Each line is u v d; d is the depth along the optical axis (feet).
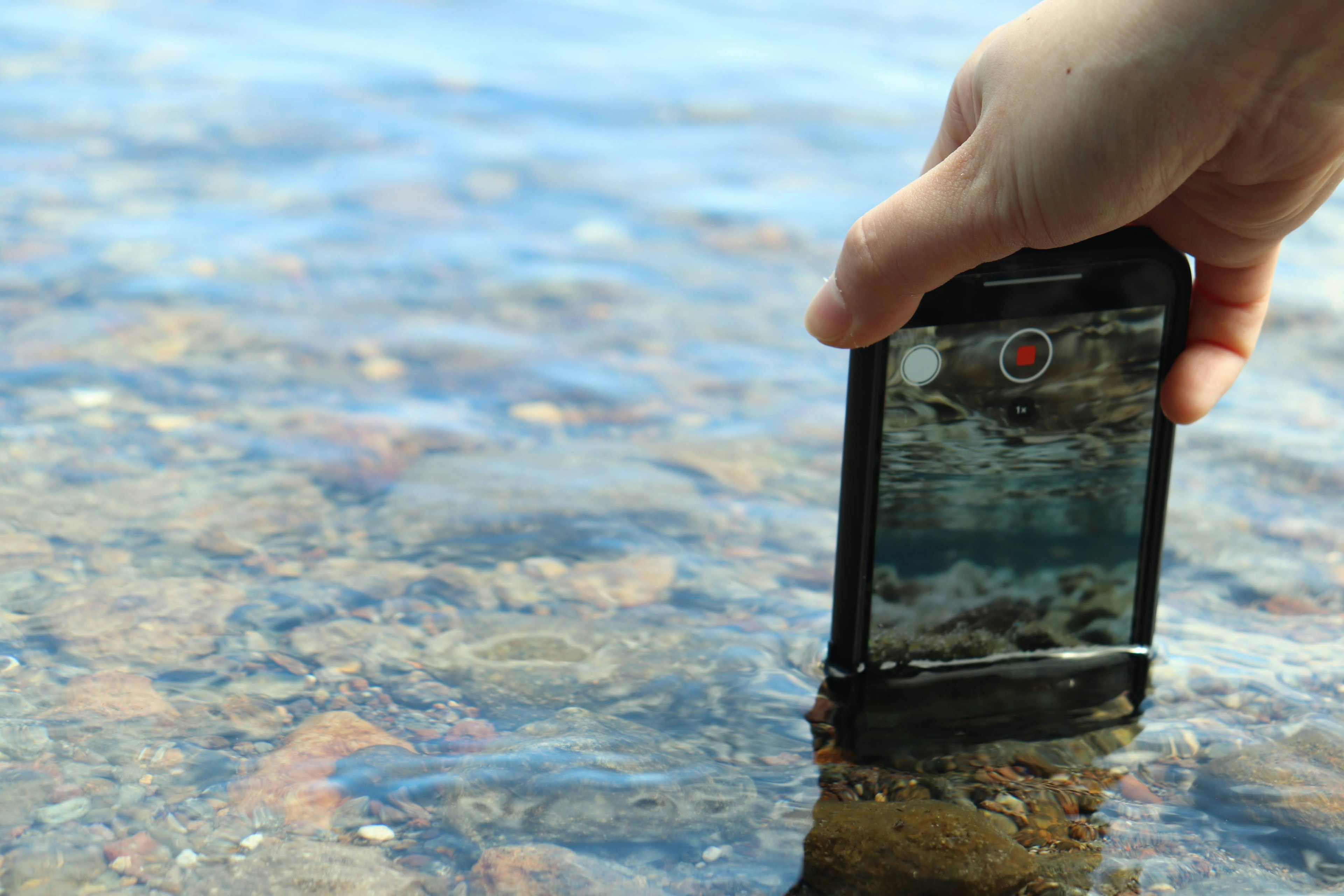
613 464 2.46
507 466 2.45
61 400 2.52
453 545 2.30
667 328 2.80
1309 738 2.08
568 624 2.19
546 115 4.09
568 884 1.93
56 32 4.69
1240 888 1.94
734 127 4.05
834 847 1.96
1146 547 2.17
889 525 2.14
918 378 2.12
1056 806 2.01
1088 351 2.13
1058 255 2.11
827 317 2.03
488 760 2.02
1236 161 1.95
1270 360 2.73
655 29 5.18
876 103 4.33
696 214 3.34
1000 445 2.14
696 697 2.11
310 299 2.82
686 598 2.24
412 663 2.13
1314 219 3.51
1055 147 1.91
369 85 4.27
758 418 2.58
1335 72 1.88
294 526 2.32
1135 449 2.15
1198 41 1.87
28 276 2.82
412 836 1.96
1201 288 2.13
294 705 2.08
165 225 3.08
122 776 2.00
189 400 2.55
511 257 3.02
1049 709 2.12
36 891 1.91
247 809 1.98
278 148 3.67
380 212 3.26
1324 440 2.52
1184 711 2.11
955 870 1.94
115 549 2.27
